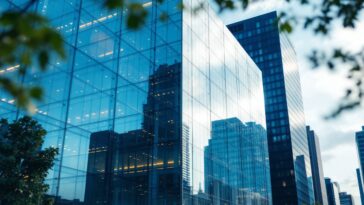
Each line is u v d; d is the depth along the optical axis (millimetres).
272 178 132500
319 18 6008
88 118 26625
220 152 37281
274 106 140750
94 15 29719
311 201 151375
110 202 26312
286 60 152500
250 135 48844
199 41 37438
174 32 33500
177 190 27438
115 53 30422
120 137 28406
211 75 39156
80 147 25469
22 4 22844
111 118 28375
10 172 13602
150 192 28062
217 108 38969
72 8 27672
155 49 33031
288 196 128000
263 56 148000
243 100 49062
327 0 5871
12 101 20844
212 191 33281
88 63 27672
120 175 27531
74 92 25812
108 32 30531
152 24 33812
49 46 2510
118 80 29844
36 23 2490
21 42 2510
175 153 28797
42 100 2602
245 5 5453
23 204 13641
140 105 30516
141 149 29219
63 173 23625
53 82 24062
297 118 153250
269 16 152375
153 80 31828
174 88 31375
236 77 48125
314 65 6926
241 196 40594
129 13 2826
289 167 131000
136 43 32250
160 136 29953
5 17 2385
